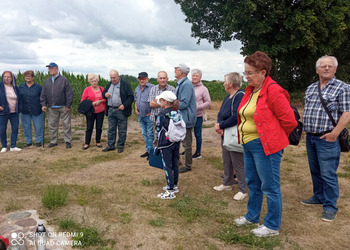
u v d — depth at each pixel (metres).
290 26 15.98
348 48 19.70
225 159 4.64
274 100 2.92
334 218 3.77
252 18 17.16
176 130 4.27
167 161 4.39
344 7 16.38
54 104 7.58
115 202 4.20
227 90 4.24
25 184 4.96
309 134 3.94
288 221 3.71
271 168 3.09
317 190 4.21
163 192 4.61
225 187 4.77
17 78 13.30
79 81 13.84
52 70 7.46
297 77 21.94
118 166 6.14
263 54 2.98
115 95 7.09
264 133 3.01
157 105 5.83
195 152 6.74
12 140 7.42
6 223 3.45
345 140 3.70
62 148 7.71
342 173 5.65
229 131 4.14
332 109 3.60
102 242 3.09
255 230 3.32
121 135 7.31
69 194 4.45
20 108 7.45
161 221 3.60
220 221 3.66
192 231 3.40
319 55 18.05
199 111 6.41
